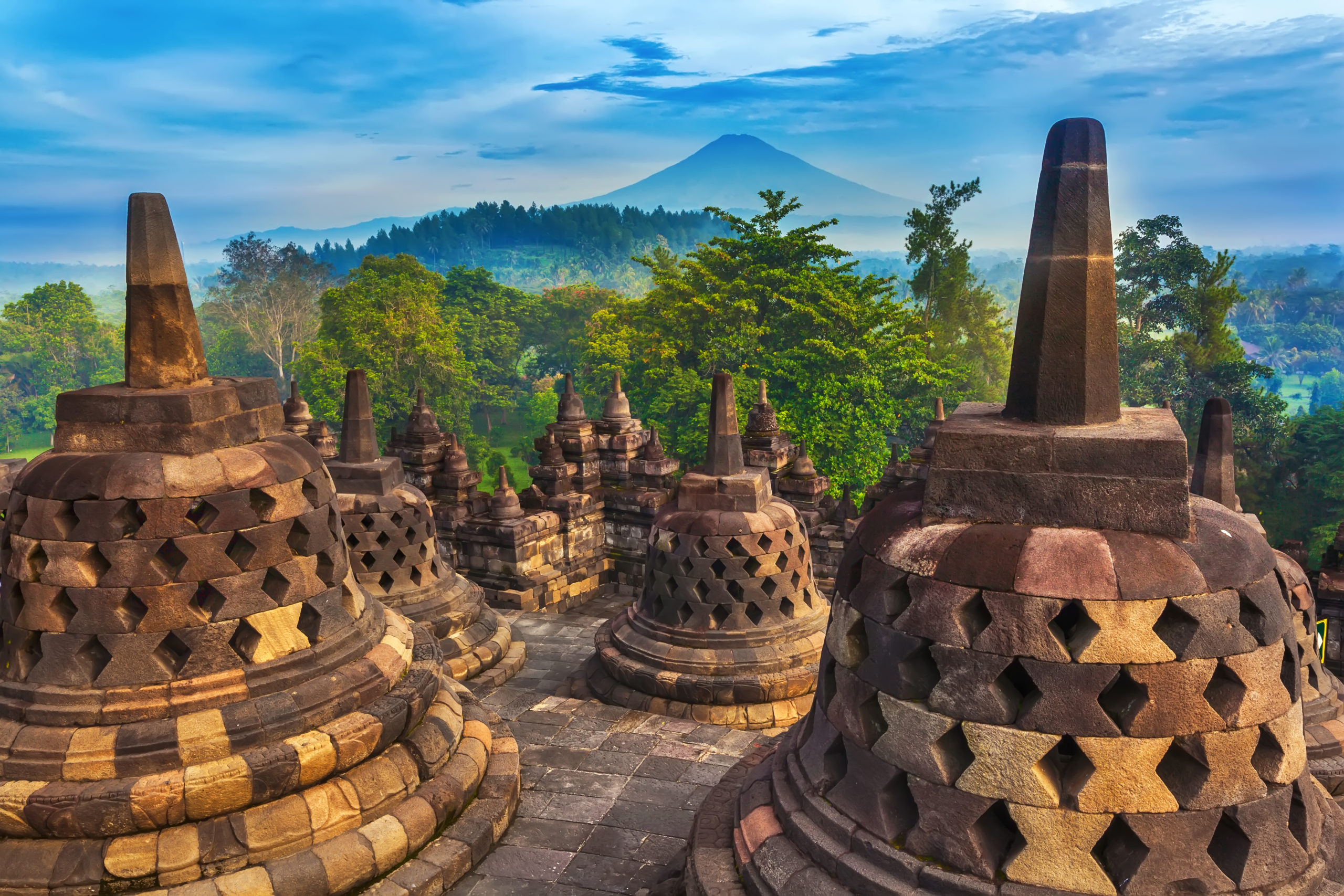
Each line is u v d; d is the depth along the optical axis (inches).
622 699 474.0
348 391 534.9
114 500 263.7
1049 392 195.2
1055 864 176.1
